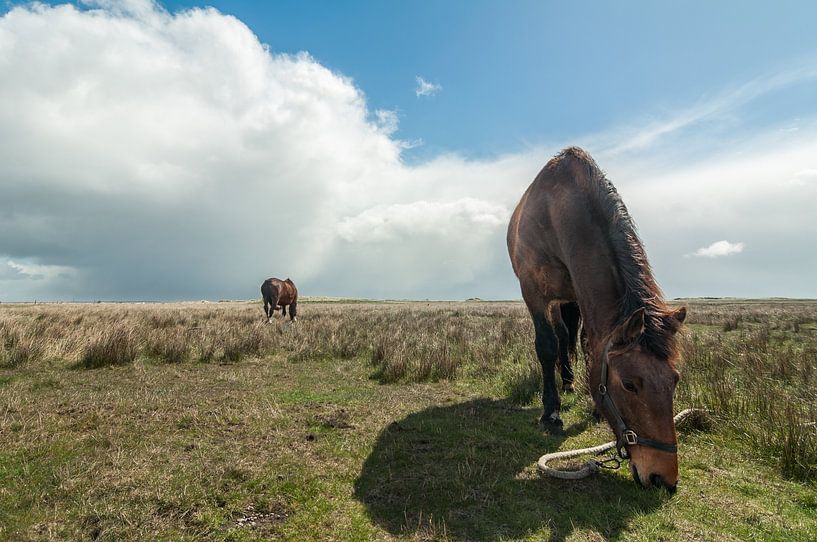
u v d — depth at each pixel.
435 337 10.49
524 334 11.08
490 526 2.51
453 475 3.18
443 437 4.05
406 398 5.57
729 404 4.48
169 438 3.81
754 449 3.62
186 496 2.75
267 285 17.52
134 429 4.02
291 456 3.48
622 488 3.00
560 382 6.16
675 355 2.68
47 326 10.41
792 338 10.74
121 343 7.71
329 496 2.85
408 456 3.55
